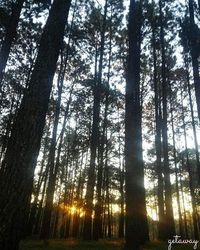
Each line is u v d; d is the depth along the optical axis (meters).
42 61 5.20
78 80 24.98
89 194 16.88
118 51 24.03
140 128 11.59
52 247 11.37
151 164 30.58
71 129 32.62
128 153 9.41
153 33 22.11
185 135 27.39
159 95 22.80
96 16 23.05
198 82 15.62
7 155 4.37
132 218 8.64
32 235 24.14
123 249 8.40
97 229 17.78
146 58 23.19
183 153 32.28
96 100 20.09
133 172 9.08
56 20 5.65
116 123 28.09
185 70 24.92
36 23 18.67
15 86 21.61
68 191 36.94
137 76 13.53
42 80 5.01
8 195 4.07
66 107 24.94
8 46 13.20
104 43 23.91
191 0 17.62
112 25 23.81
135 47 11.23
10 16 14.85
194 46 16.78
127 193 8.96
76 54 23.39
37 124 4.67
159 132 21.11
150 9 20.78
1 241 3.86
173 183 37.34
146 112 26.09
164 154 18.09
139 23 17.70
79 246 12.09
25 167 4.30
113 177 35.25
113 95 25.14
